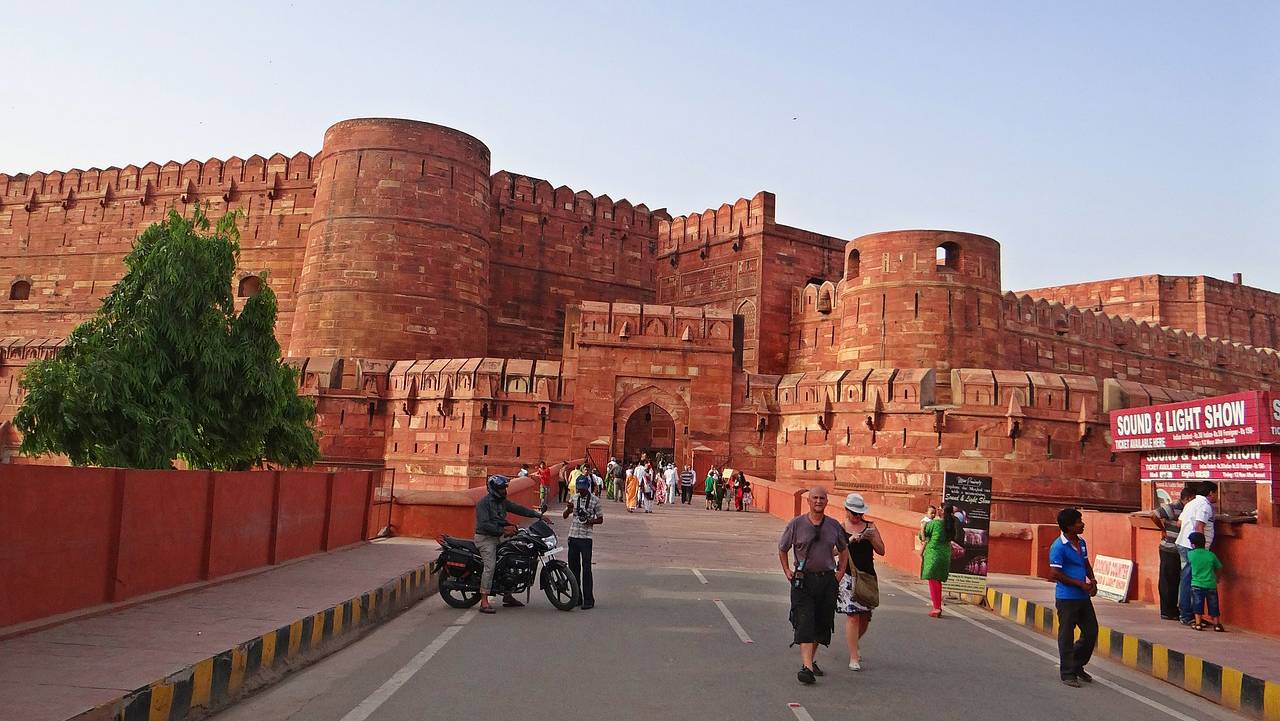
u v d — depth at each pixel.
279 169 52.25
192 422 20.56
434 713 6.51
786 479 36.62
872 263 41.22
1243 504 24.25
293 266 51.00
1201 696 8.51
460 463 36.28
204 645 7.20
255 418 21.83
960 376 32.88
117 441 19.31
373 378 38.78
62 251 56.00
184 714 6.27
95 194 55.91
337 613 9.26
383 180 42.94
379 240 42.38
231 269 22.00
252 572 11.78
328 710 6.60
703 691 7.35
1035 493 31.98
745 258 50.88
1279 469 11.92
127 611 8.89
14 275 56.69
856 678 8.09
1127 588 13.30
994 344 40.41
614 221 56.91
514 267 53.03
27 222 57.09
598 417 36.78
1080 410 32.56
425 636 9.55
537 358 52.97
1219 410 12.71
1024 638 10.92
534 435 36.50
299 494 13.84
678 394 37.19
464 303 43.94
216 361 20.92
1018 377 32.88
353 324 41.75
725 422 37.09
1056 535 16.36
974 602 13.67
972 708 7.23
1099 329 50.00
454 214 43.97
